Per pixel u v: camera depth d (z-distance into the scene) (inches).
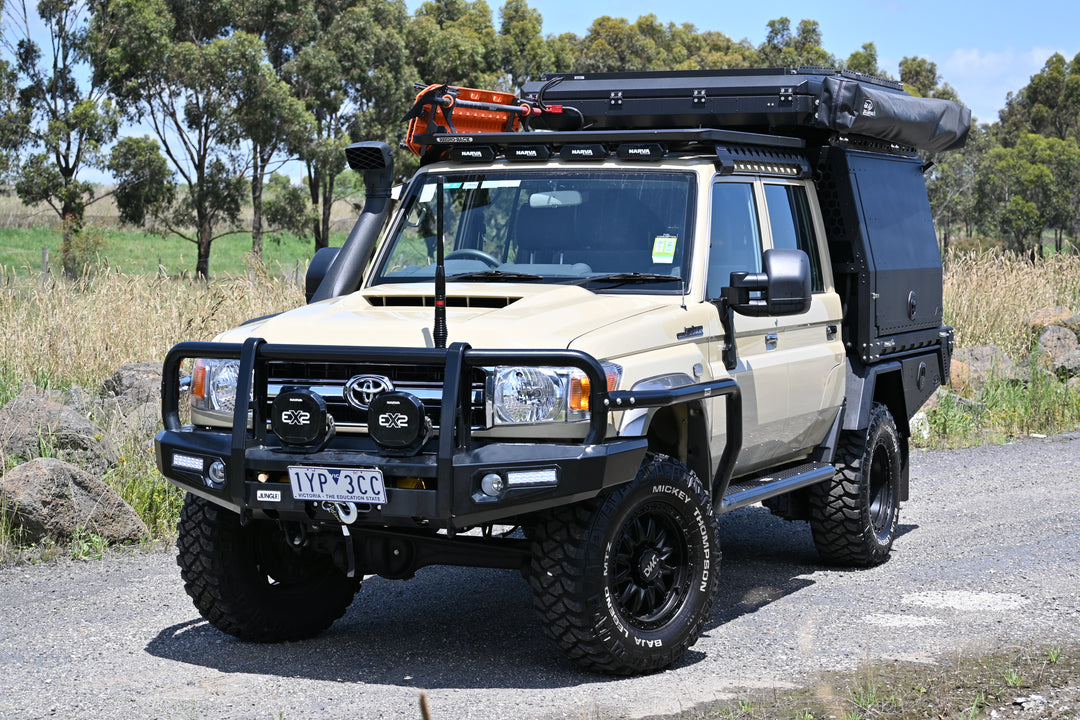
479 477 180.2
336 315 205.6
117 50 1862.7
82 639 221.0
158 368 451.5
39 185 1802.4
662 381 198.2
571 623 187.8
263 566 219.1
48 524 293.4
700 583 204.8
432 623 234.8
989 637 217.8
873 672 194.7
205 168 1957.4
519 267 230.5
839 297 282.4
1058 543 305.0
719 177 234.7
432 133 259.6
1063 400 551.2
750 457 242.2
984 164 3282.5
